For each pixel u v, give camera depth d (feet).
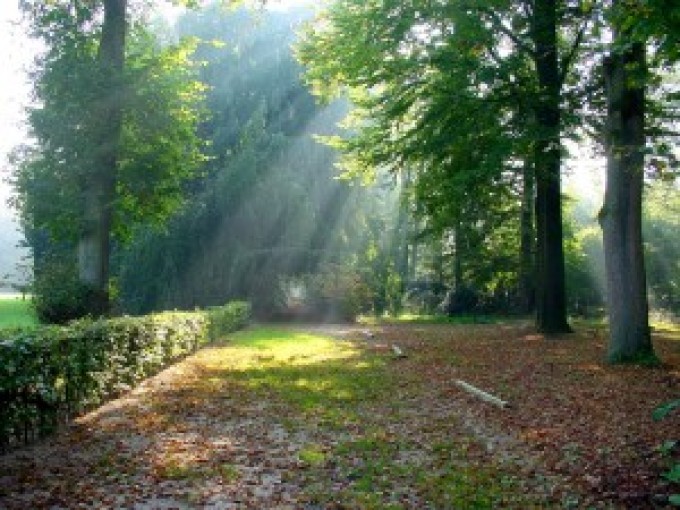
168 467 23.85
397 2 55.16
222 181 106.83
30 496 20.72
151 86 63.62
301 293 110.42
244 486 21.85
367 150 68.80
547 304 71.26
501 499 20.13
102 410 34.27
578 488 20.66
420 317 118.32
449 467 23.75
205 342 68.13
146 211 74.43
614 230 47.70
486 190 66.33
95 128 61.00
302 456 25.29
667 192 118.62
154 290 106.93
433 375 45.65
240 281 106.42
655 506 18.75
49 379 28.99
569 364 47.65
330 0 67.51
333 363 53.57
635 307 47.09
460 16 53.57
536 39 60.85
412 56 58.49
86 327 34.60
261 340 74.90
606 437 26.27
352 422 31.42
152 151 67.62
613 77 46.14
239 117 121.29
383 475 23.00
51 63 60.49
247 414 33.40
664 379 39.73
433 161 63.52
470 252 121.80
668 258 140.56
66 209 60.95
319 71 66.90
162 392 39.88
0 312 123.24
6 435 25.82
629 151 41.50
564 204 118.11
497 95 59.00
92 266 62.69
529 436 27.40
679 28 27.78
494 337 71.61
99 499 20.51
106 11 64.69
